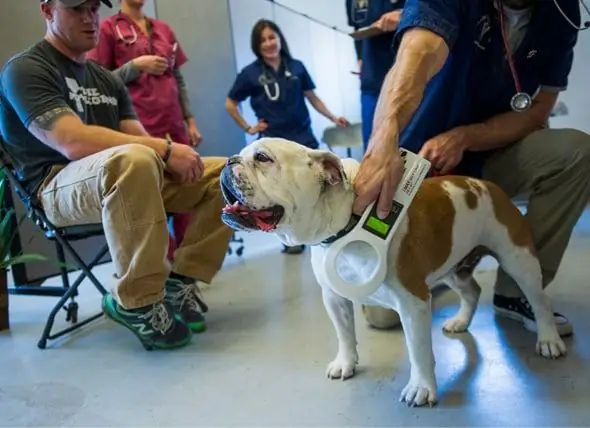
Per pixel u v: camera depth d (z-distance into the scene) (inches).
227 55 168.2
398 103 53.9
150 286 70.3
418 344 52.9
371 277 50.4
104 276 122.3
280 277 106.0
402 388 57.4
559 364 60.1
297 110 145.9
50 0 76.6
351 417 52.5
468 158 78.6
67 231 77.6
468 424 49.6
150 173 68.1
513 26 70.4
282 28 180.7
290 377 62.0
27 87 73.4
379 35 100.5
